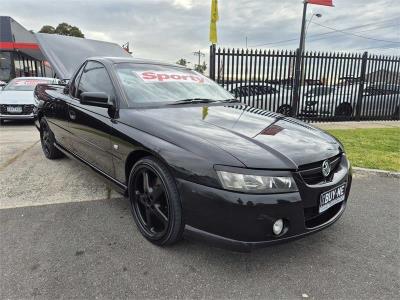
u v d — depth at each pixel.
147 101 3.33
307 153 2.55
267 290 2.32
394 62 11.00
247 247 2.28
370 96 11.06
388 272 2.58
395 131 8.88
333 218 2.75
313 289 2.35
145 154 2.86
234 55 9.05
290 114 9.87
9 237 2.94
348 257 2.77
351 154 6.18
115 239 2.93
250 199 2.22
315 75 10.07
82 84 4.09
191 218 2.43
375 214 3.66
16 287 2.28
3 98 9.84
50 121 4.99
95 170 3.71
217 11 8.72
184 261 2.62
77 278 2.39
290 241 2.40
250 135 2.69
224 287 2.34
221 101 3.81
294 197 2.33
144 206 2.94
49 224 3.21
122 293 2.25
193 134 2.59
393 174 5.04
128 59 3.94
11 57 15.33
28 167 5.03
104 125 3.31
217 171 2.28
